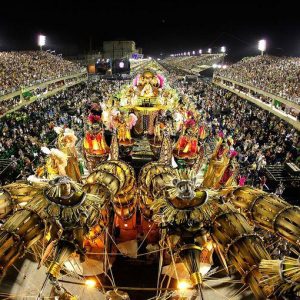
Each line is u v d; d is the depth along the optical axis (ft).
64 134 27.20
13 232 16.49
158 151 35.42
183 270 21.18
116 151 31.58
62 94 156.97
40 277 20.98
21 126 89.66
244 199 19.29
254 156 68.64
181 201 17.69
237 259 16.29
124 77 214.69
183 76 221.46
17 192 19.95
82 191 17.94
